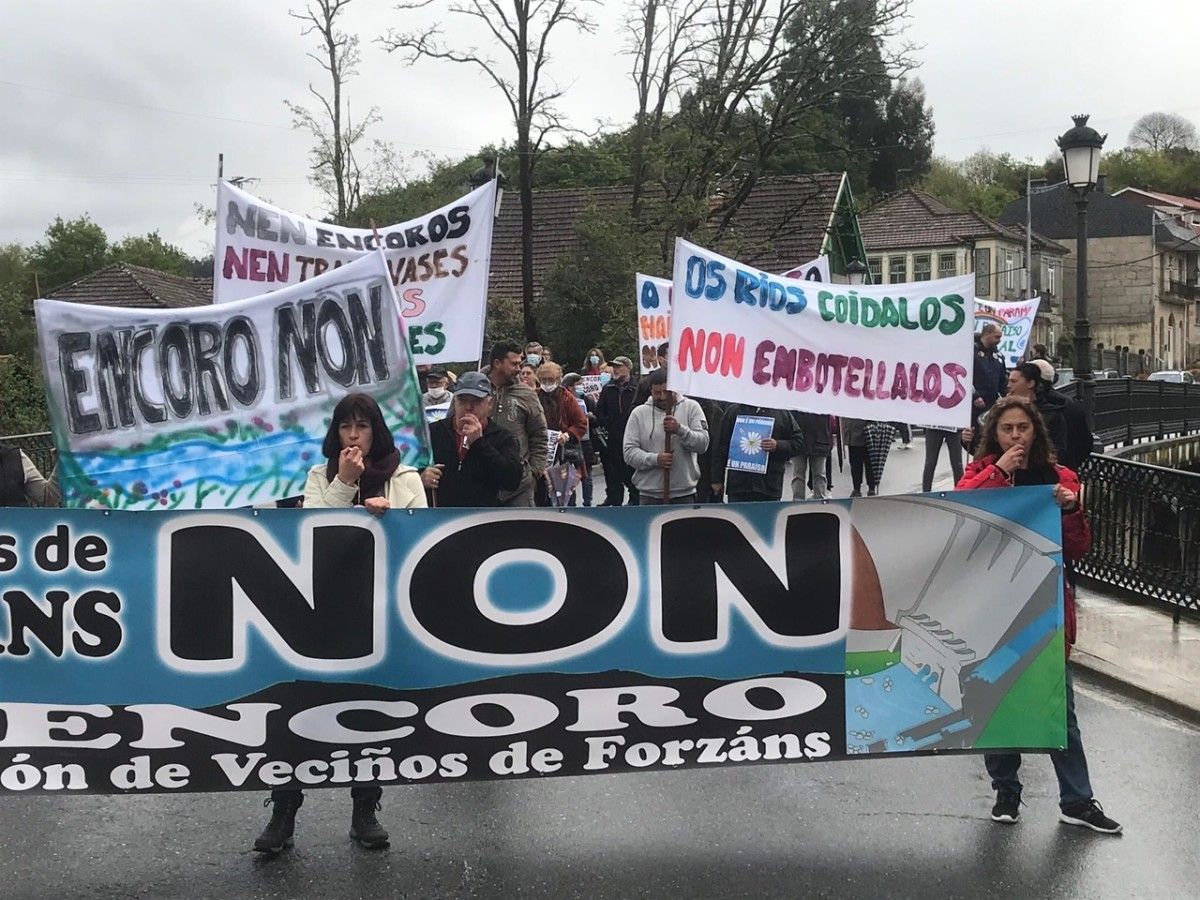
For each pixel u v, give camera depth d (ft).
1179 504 29.99
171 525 15.62
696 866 15.39
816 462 39.65
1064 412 27.27
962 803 17.54
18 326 119.55
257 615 15.78
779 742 16.43
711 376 22.84
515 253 107.86
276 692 15.84
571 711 16.20
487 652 16.05
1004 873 15.16
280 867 15.43
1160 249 263.49
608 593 16.17
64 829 16.72
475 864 15.47
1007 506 16.46
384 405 20.31
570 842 16.16
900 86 278.67
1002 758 16.79
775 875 15.12
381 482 16.58
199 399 20.06
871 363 23.15
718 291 22.77
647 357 44.70
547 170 124.06
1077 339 51.47
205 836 16.46
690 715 16.34
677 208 85.56
